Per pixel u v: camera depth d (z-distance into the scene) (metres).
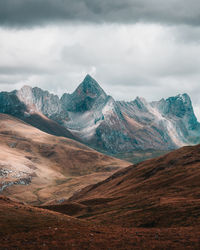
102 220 100.19
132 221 90.75
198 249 48.44
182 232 62.03
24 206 80.69
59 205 146.38
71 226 64.56
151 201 113.75
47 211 80.12
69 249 48.81
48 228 61.34
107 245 51.09
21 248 48.88
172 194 117.38
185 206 91.75
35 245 50.50
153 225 83.94
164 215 87.75
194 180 129.88
